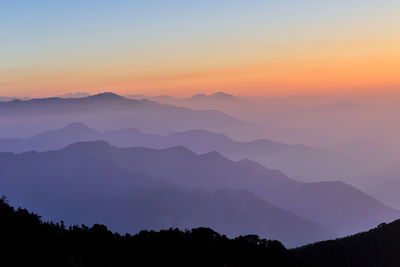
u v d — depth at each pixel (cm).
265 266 8094
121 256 6919
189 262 7325
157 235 8062
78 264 6184
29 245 6069
